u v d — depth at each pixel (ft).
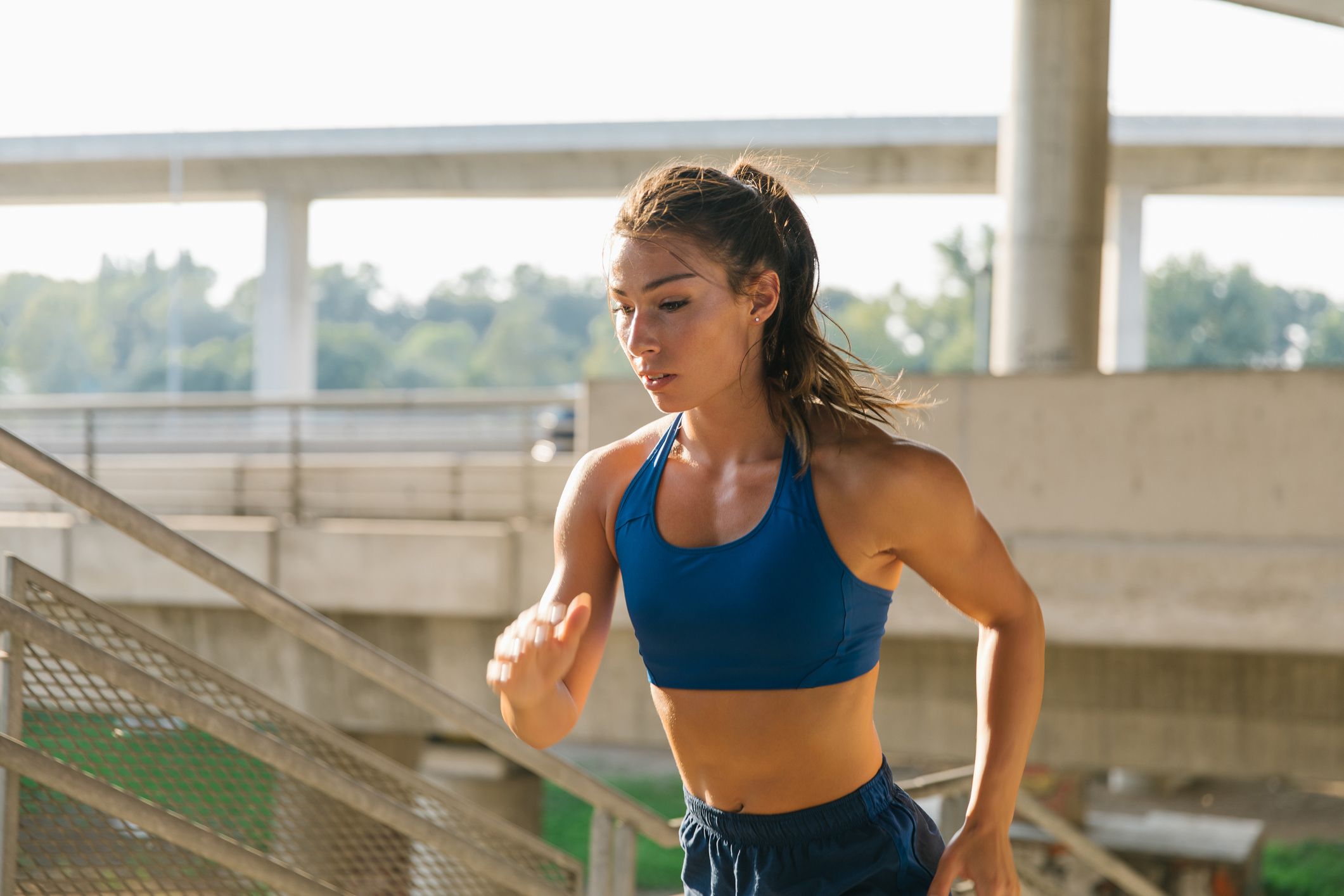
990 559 4.44
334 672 27.78
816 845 4.47
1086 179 39.34
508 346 242.17
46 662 6.26
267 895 6.80
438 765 39.45
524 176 75.25
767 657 4.22
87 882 6.10
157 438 64.59
